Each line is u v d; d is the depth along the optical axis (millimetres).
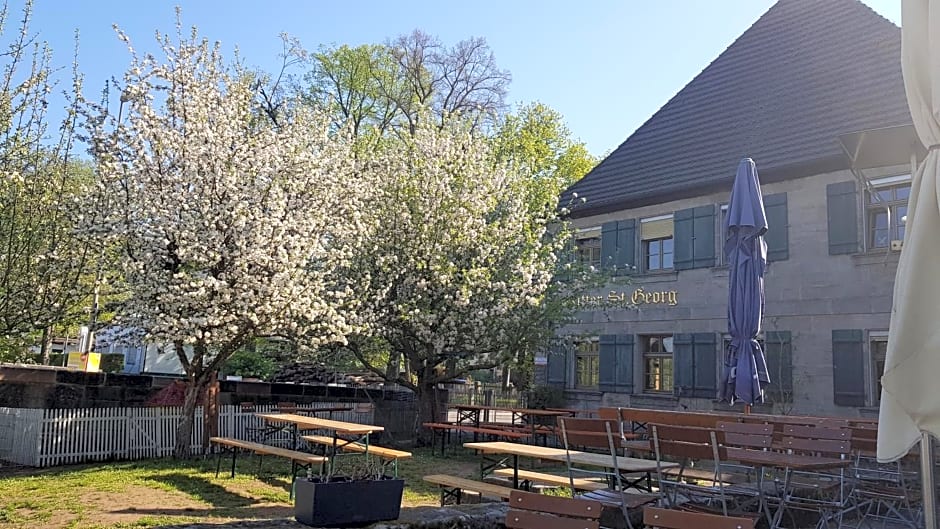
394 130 30875
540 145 35531
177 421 14117
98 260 13820
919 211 3404
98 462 12969
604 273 17672
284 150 14273
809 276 15844
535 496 4785
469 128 21547
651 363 19156
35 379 14383
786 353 15930
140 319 13156
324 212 14195
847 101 16672
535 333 16516
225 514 8805
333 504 6324
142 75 13773
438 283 15820
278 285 13141
